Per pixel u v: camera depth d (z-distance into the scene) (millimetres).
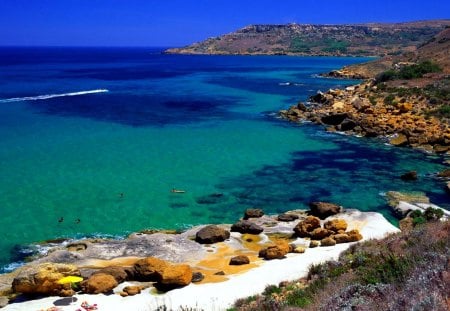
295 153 53500
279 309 15289
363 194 39562
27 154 49875
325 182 42812
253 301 19219
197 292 22312
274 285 21328
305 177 44344
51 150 51938
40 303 21406
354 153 53500
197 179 43219
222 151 53875
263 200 38156
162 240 28875
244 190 40438
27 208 34938
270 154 52844
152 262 24438
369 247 22484
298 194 39594
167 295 22203
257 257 27375
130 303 21406
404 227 31688
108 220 33438
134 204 36594
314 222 30875
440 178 43906
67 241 29797
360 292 11641
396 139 57344
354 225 31562
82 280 23156
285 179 43688
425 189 40750
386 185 41906
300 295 16188
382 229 30844
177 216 34625
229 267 25859
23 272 22609
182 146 55906
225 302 20750
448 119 64438
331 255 26000
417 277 10523
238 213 35438
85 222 32938
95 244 28219
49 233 30953
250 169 46750
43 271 22438
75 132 61812
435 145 54500
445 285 9422
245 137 61562
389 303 9914
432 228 19578
